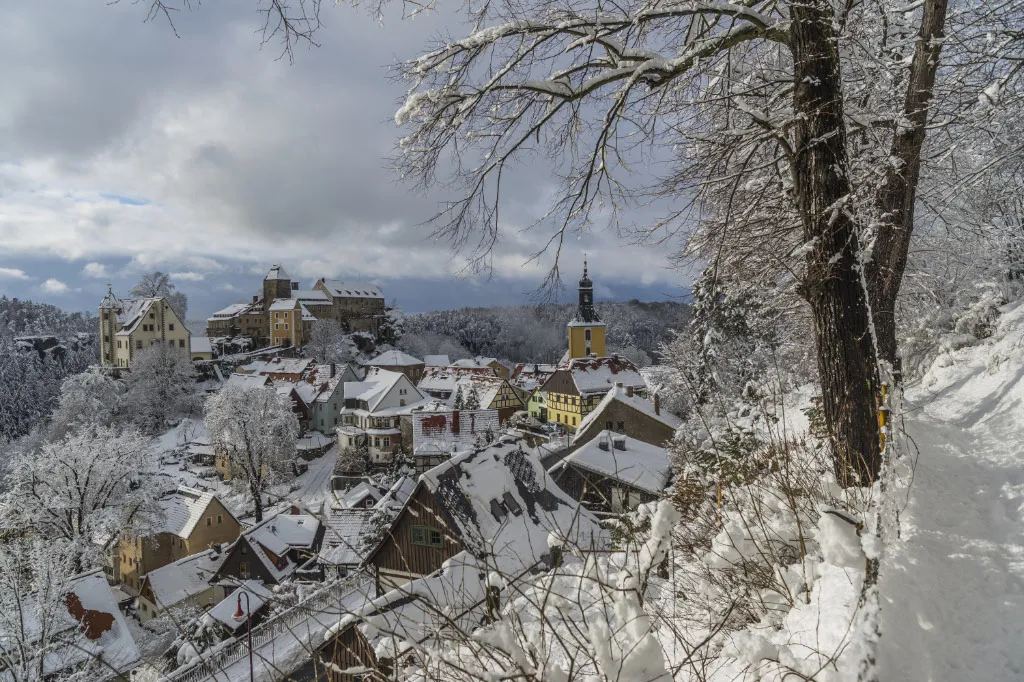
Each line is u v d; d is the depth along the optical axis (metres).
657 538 2.29
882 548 2.38
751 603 3.29
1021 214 8.82
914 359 10.48
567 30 4.79
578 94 4.78
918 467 3.91
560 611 2.50
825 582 3.07
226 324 90.88
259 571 23.86
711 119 6.47
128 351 65.31
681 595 3.82
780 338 11.62
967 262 9.55
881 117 5.99
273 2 3.91
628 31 4.96
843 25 5.42
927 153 7.00
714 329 13.90
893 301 6.09
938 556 2.83
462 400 53.00
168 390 57.09
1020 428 4.17
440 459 40.62
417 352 99.06
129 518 30.05
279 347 83.50
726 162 5.67
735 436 6.26
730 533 3.67
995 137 6.50
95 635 18.27
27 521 25.55
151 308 67.19
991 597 2.54
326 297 96.06
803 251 4.74
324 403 59.81
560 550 2.64
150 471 33.69
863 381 4.43
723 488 5.03
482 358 89.44
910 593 2.49
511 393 55.66
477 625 2.81
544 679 2.17
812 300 4.79
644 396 47.06
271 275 92.50
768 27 4.85
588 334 56.81
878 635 2.13
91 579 20.06
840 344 4.53
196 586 26.06
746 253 6.77
